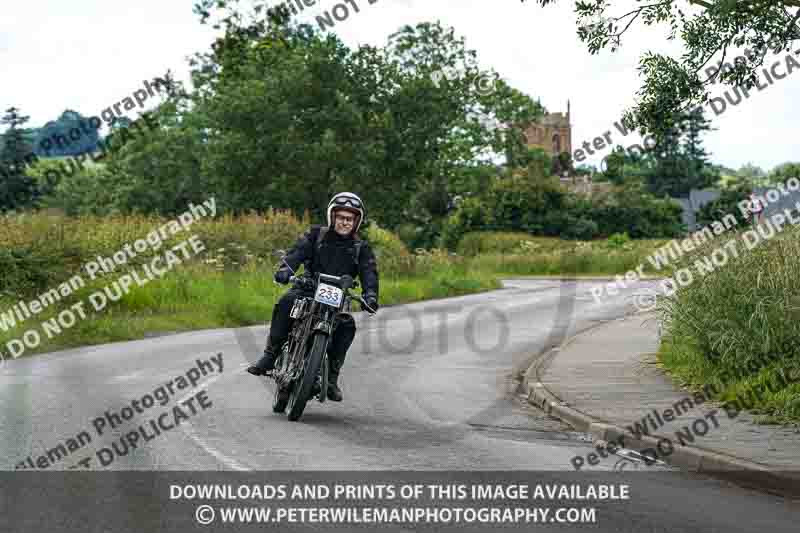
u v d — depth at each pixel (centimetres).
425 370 3938
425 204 17862
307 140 12312
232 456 2128
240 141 12288
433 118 12762
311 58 12281
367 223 11119
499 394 3309
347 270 2669
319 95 12344
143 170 16200
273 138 12150
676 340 3531
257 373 2712
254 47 12312
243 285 7125
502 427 2656
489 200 18538
